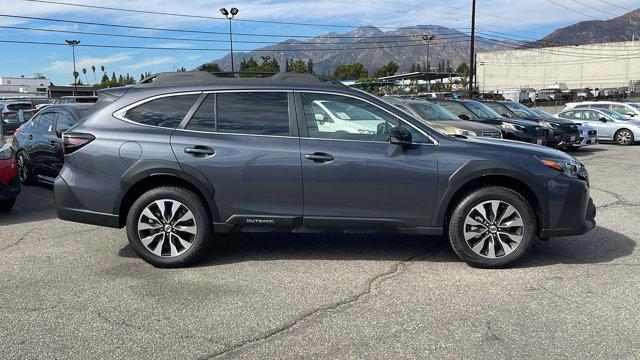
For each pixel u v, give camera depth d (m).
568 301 4.32
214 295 4.52
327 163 4.98
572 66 84.06
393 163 4.97
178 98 5.25
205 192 5.05
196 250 5.16
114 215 5.16
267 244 6.01
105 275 5.04
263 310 4.20
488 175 4.99
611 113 20.11
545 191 5.00
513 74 89.94
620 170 12.36
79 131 5.25
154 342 3.69
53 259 5.55
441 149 5.04
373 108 5.15
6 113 27.30
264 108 5.18
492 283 4.74
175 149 5.05
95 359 3.46
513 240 5.07
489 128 11.48
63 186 5.23
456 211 5.05
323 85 5.23
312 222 5.08
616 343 3.62
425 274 4.99
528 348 3.56
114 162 5.10
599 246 5.87
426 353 3.51
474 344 3.62
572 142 16.00
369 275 4.98
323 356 3.48
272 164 5.00
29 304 4.36
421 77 71.31
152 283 4.81
